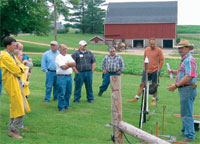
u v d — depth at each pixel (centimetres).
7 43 689
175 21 6875
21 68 687
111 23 7056
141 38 6994
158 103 1162
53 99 1116
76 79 1077
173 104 1152
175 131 819
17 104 688
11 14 4416
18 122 702
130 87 1526
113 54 1179
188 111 743
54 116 896
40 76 1806
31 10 4447
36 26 5062
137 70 2341
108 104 1088
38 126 798
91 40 7069
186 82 729
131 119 906
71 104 1066
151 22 6944
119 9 7469
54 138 718
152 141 455
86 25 10075
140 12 7325
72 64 941
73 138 726
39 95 1199
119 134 504
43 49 5322
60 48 943
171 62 3362
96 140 717
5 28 4628
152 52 1089
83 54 1073
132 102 1139
